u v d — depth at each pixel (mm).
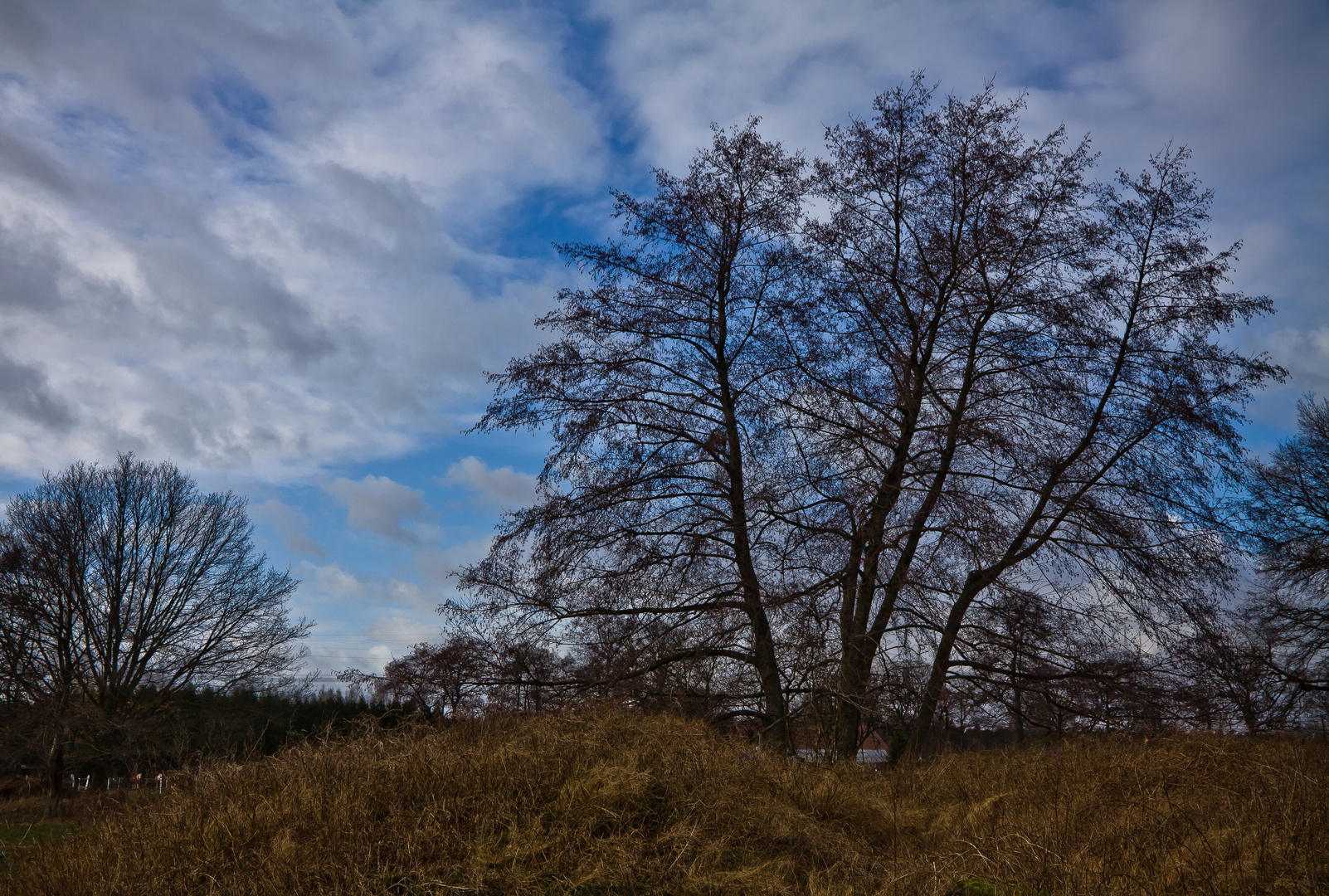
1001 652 15984
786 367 16375
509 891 6109
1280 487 26500
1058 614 15664
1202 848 6277
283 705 32188
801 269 16734
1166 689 15188
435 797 7055
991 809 8922
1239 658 15523
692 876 6504
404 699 15164
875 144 16953
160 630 33875
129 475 34875
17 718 29531
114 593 33406
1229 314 15484
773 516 15672
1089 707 15531
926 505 16078
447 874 6152
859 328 16688
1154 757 9633
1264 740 11406
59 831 8578
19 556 31969
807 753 14172
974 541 15312
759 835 7527
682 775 7996
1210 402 15586
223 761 8297
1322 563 25156
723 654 16031
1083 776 9398
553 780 7449
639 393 16672
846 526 15867
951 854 6992
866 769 11383
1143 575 15430
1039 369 16016
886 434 15883
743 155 17000
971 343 16703
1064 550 16016
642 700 15414
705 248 17172
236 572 35719
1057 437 16125
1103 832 6988
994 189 16531
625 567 15898
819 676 14336
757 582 15703
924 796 10000
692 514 16234
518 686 15680
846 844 7836
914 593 15398
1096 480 16047
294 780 7496
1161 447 16047
